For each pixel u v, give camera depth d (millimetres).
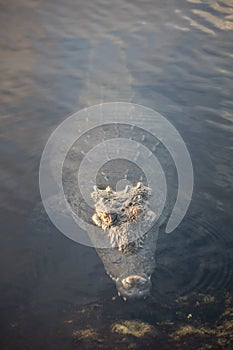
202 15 10633
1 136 6871
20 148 6652
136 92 8047
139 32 10078
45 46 9547
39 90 8125
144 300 4352
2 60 9000
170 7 11164
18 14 10914
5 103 7703
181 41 9602
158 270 4668
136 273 4605
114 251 4957
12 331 4074
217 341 3896
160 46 9469
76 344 3939
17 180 6043
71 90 8172
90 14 10984
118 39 9820
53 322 4160
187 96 7844
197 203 5559
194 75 8430
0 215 5453
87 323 4141
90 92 8109
